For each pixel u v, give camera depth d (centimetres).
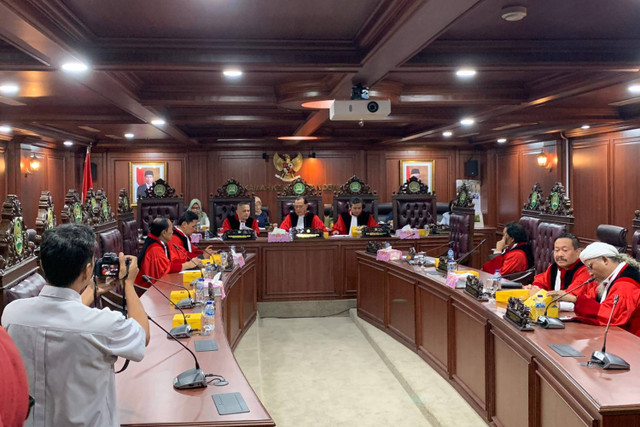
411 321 514
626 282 303
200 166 1209
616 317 295
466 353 388
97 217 527
